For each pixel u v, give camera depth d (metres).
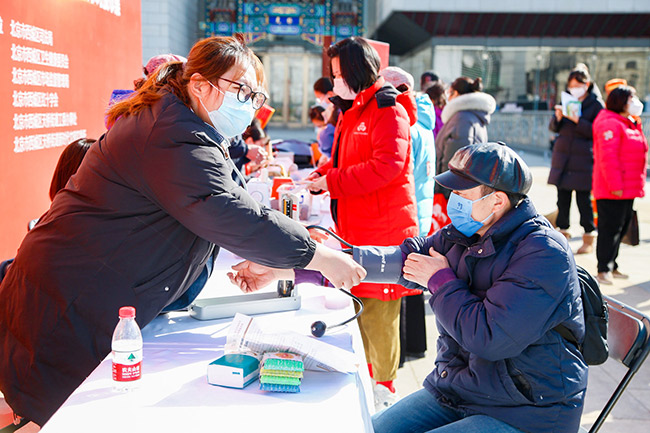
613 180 5.25
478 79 5.07
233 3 19.22
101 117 4.86
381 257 2.13
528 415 1.78
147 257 1.81
